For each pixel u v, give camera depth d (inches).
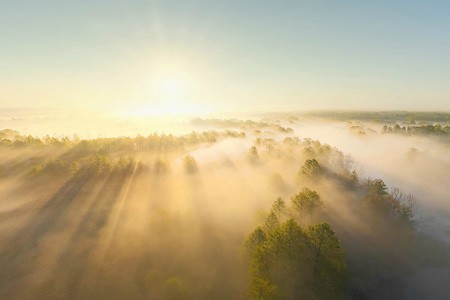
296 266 1509.6
